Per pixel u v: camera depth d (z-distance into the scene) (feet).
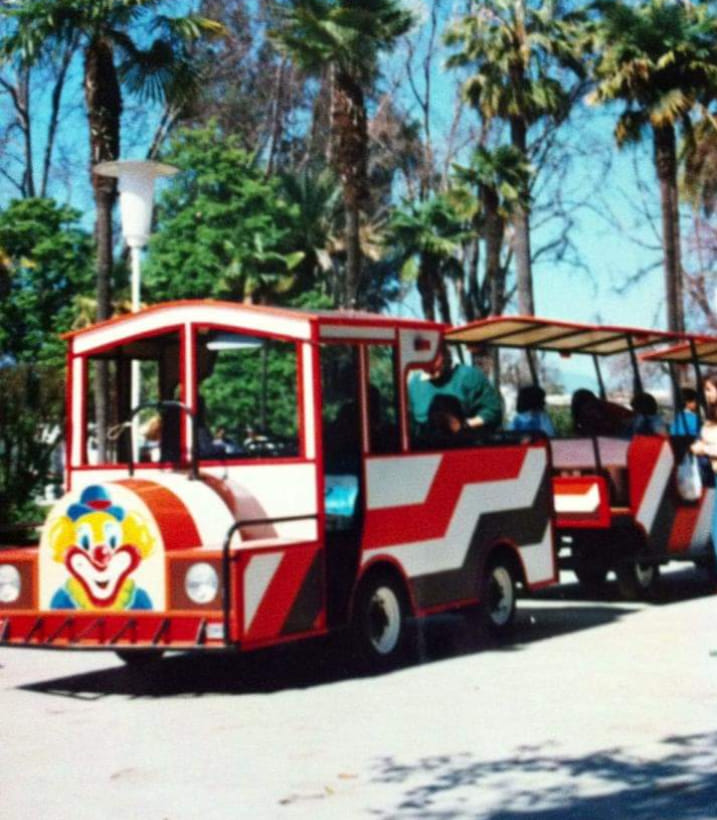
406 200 170.81
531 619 44.19
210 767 24.66
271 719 28.94
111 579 31.94
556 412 55.26
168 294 154.61
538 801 21.66
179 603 31.14
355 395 34.91
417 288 173.88
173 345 36.14
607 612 45.75
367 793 22.49
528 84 152.05
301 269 168.04
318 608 32.96
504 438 40.40
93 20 87.20
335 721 28.45
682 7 127.75
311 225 167.43
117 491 31.91
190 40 92.17
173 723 28.91
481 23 152.05
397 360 36.19
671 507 50.03
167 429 35.99
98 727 28.73
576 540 49.52
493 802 21.71
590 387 53.11
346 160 118.21
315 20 115.34
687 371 57.67
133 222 56.75
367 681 33.40
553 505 42.22
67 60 152.05
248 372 34.53
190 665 37.19
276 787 23.06
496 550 39.78
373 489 34.94
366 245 170.30
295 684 33.40
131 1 87.35
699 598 49.96
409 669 34.94
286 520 32.17
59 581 32.65
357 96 118.21
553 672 33.55
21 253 136.98
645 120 130.00
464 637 40.29
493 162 150.10
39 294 135.95
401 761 24.62
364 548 34.45
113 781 23.84
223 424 34.83
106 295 91.40
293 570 32.22
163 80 92.02
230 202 155.84
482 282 178.60
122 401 37.11
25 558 33.14
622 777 22.95
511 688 31.55
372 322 35.42
